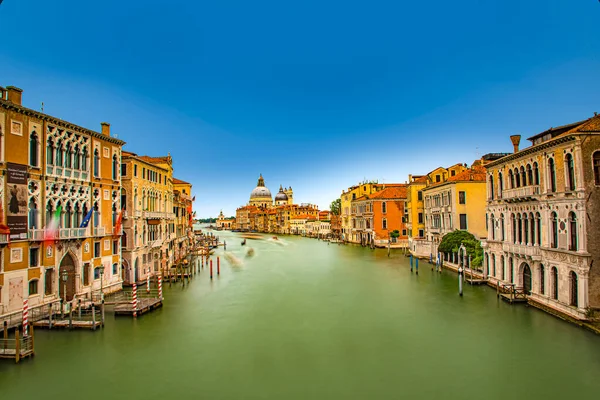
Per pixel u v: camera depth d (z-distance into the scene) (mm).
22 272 23188
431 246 52406
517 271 29609
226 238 133750
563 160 23781
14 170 22625
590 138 22438
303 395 15914
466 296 31297
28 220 23703
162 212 43812
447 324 24469
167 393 16172
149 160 49688
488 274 35562
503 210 31953
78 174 28406
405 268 48688
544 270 26312
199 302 31547
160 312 28250
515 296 28422
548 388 16016
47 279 25531
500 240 32719
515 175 30125
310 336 22922
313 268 52188
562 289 24266
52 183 25828
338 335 23016
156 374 17906
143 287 37281
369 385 16672
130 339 22406
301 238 131375
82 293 28469
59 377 17578
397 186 88688
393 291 34969
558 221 24531
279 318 26734
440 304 29375
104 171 31625
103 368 18500
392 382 16891
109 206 32312
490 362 18609
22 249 23234
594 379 16625
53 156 26062
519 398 15305
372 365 18672
